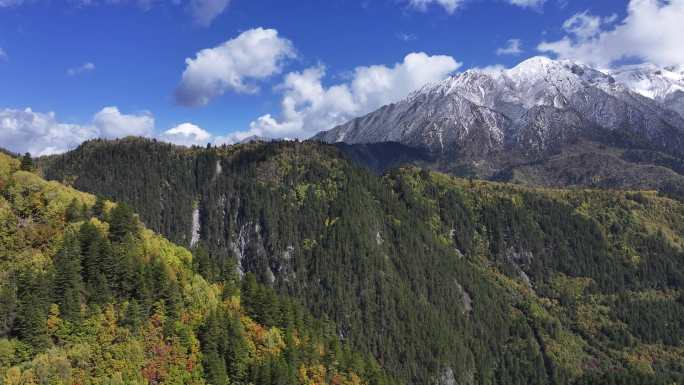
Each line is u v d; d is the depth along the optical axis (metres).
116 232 152.62
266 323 168.12
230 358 150.00
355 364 177.12
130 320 138.62
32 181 158.12
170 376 138.12
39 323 126.94
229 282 174.75
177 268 160.12
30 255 141.88
